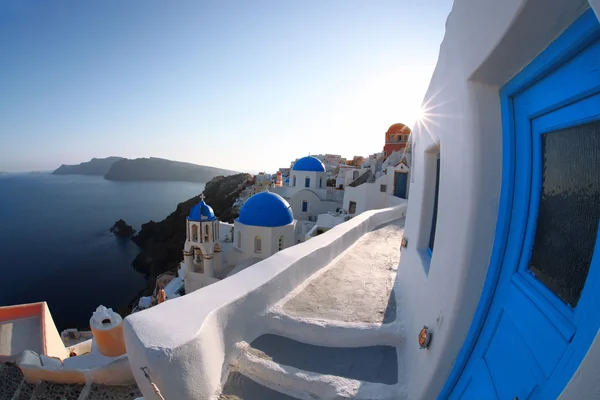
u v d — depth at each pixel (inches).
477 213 74.2
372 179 1042.7
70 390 197.8
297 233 945.5
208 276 796.6
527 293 59.9
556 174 56.4
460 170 81.0
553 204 57.1
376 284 173.5
